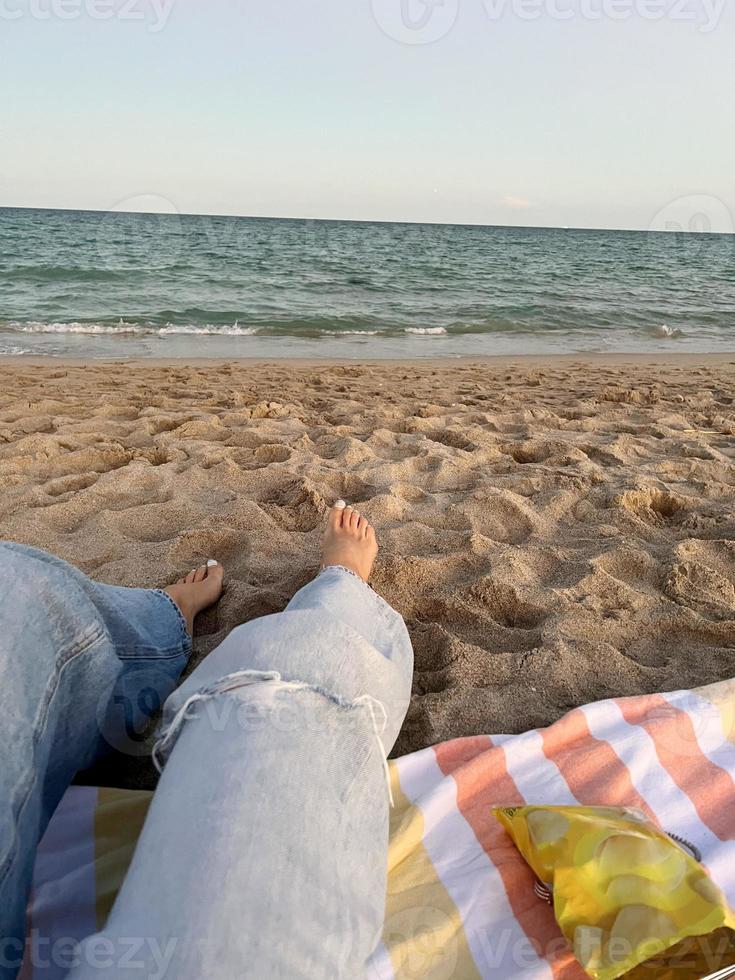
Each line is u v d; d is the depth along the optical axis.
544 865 1.15
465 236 57.25
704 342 10.92
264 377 6.56
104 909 1.17
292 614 1.21
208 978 0.75
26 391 5.37
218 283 16.11
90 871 1.23
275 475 3.12
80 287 14.55
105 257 20.56
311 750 0.98
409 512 2.77
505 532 2.68
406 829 1.30
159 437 3.76
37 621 1.15
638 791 1.43
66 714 1.20
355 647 1.18
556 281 20.78
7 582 1.17
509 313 13.33
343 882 0.89
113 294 13.74
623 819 1.19
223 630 2.00
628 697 1.66
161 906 0.81
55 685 1.13
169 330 10.32
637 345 10.44
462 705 1.72
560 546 2.54
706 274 25.92
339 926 0.85
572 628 2.03
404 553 2.45
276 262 21.98
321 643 1.14
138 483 2.97
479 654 1.90
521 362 8.35
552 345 10.24
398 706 1.25
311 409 4.90
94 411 4.45
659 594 2.24
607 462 3.56
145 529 2.61
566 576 2.33
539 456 3.69
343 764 1.01
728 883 1.23
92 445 3.48
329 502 2.91
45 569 1.25
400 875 1.24
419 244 40.12
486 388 6.13
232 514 2.67
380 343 10.02
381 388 5.99
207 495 2.92
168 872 0.84
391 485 2.99
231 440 3.73
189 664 1.85
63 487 3.00
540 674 1.84
